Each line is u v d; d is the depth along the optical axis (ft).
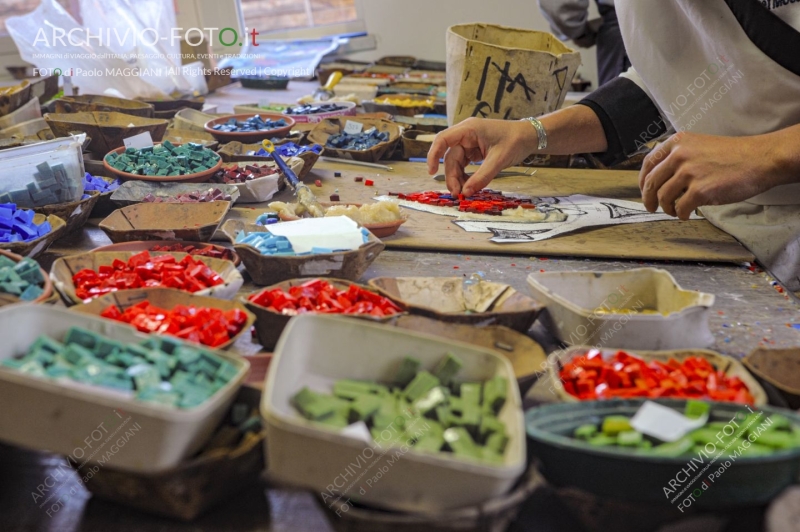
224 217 5.70
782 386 3.08
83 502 2.86
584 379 3.12
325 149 7.89
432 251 5.32
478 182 6.20
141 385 2.72
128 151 6.68
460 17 15.52
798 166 4.69
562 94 7.93
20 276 3.72
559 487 2.70
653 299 4.11
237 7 14.08
